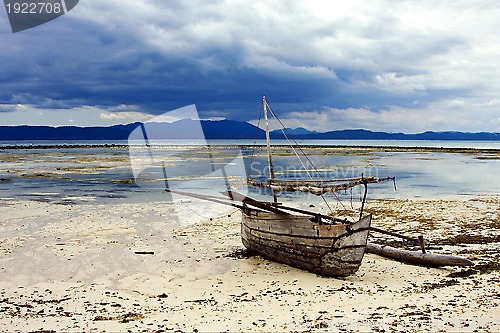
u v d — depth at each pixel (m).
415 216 21.31
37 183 34.53
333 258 12.10
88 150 99.25
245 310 9.52
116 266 13.20
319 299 10.26
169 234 17.69
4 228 18.16
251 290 11.25
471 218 20.67
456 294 10.34
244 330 8.17
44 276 12.21
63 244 15.62
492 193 29.77
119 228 18.44
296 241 12.90
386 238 16.95
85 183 34.31
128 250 15.05
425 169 48.94
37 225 18.80
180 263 13.73
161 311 9.59
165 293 11.02
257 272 12.95
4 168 48.09
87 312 9.55
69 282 11.78
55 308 9.84
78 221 19.73
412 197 27.97
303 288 11.32
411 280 11.98
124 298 10.59
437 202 25.52
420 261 13.60
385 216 21.38
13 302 10.25
